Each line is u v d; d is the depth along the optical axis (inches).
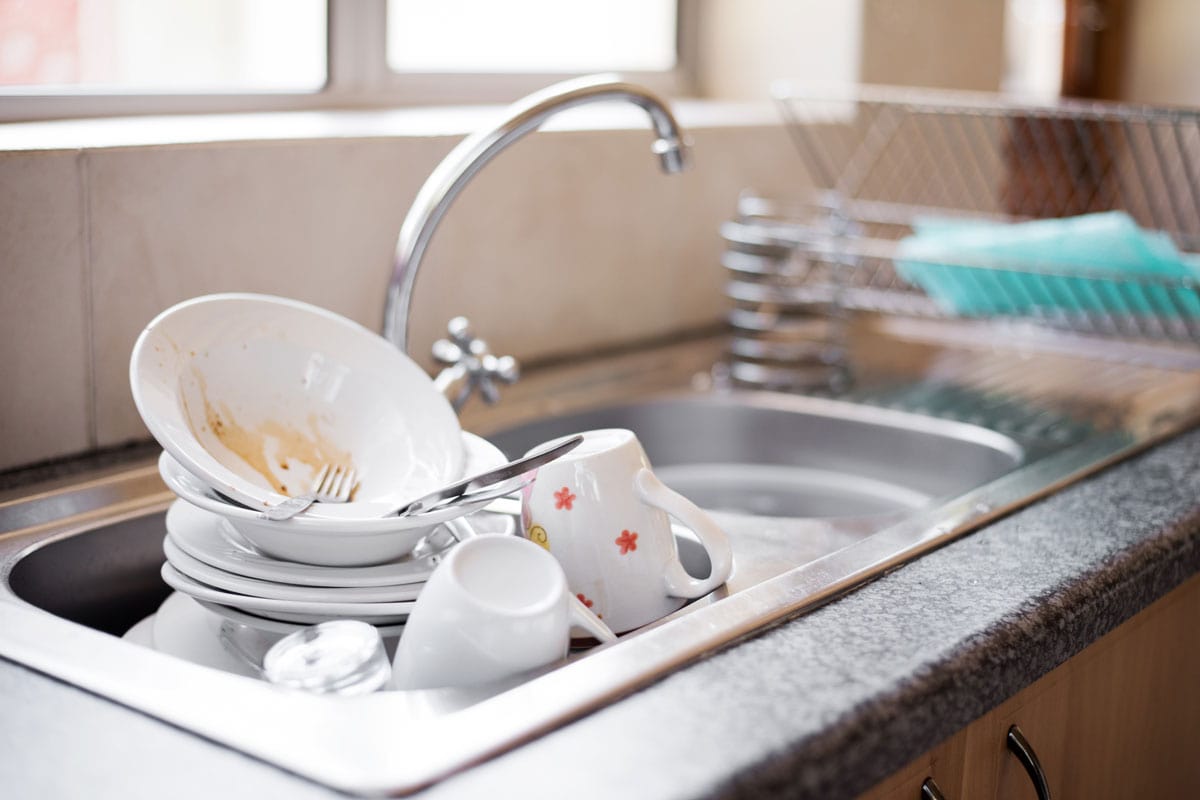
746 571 35.3
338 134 47.8
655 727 24.7
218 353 34.2
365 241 49.2
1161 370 61.7
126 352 42.5
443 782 22.5
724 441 57.7
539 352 58.2
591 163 58.6
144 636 33.2
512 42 71.6
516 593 28.3
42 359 40.3
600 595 32.3
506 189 54.7
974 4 85.0
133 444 43.6
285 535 30.3
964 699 28.4
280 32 59.3
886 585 33.0
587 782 22.6
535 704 25.1
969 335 68.9
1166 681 42.9
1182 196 109.3
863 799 27.7
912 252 57.6
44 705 25.2
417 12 66.1
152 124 48.4
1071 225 56.0
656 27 78.8
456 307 53.6
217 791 22.2
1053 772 36.6
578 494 32.2
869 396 57.6
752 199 64.9
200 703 25.2
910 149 79.7
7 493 38.6
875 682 26.9
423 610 27.8
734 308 68.7
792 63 76.1
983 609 31.4
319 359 36.2
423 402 36.8
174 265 43.2
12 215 38.7
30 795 22.0
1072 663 36.2
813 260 63.6
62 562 36.3
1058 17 113.7
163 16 56.6
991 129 87.0
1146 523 38.7
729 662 27.8
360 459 35.9
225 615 31.6
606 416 54.9
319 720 24.7
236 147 44.3
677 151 41.7
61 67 53.4
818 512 55.1
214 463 30.9
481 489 31.1
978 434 51.5
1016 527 38.2
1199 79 112.9
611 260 60.9
